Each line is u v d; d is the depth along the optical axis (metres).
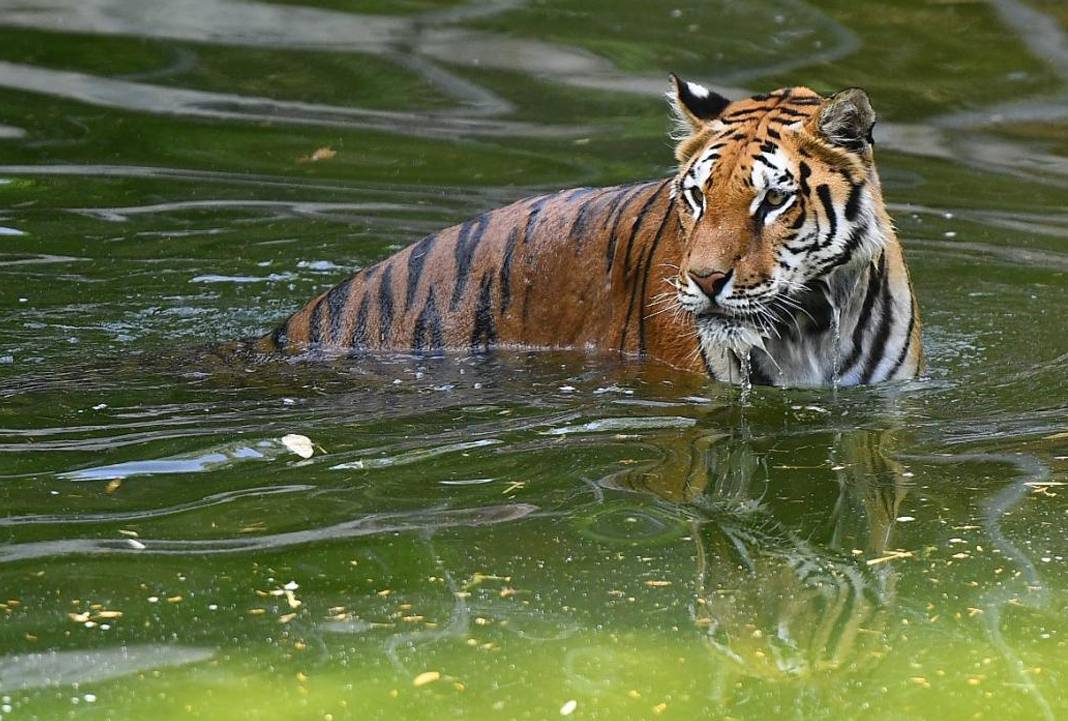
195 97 18.52
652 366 10.80
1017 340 11.66
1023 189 15.96
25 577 7.23
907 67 20.03
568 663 6.48
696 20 21.98
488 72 19.81
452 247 11.68
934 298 12.73
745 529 7.90
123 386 10.38
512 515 8.05
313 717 6.05
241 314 12.33
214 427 9.46
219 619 6.86
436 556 7.53
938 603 7.06
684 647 6.64
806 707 6.14
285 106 18.34
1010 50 20.67
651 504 8.23
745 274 9.73
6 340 11.40
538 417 9.73
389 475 8.62
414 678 6.36
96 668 6.42
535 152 16.78
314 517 8.00
